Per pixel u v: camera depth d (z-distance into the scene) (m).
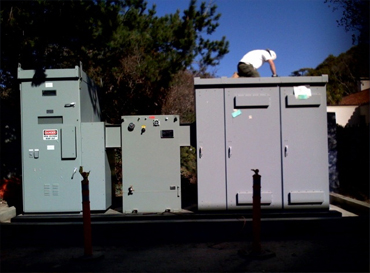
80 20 8.88
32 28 8.80
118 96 11.22
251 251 5.50
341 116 22.48
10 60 9.34
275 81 6.53
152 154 6.89
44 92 6.82
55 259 5.55
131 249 6.01
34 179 6.82
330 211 6.57
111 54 10.23
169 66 10.35
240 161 6.60
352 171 9.62
